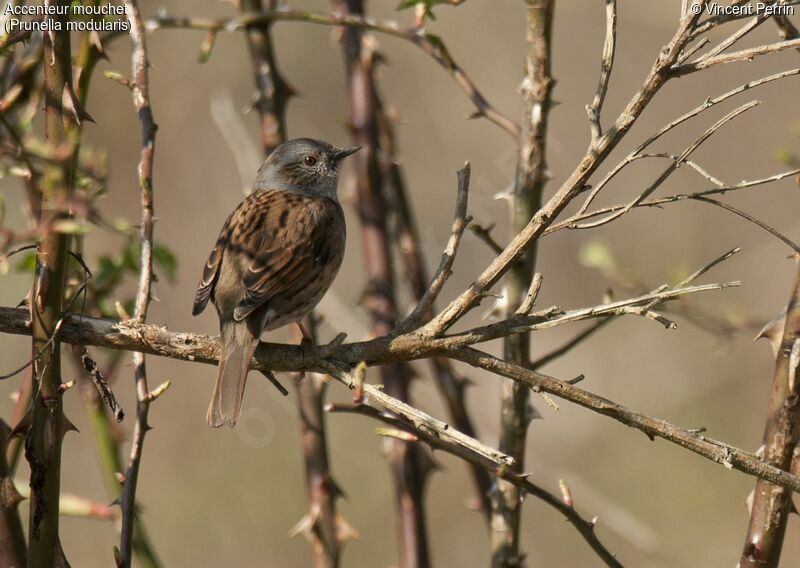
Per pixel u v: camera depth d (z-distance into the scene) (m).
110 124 15.40
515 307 6.95
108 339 5.94
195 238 16.09
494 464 6.24
